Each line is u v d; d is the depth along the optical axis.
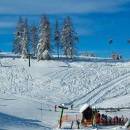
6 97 65.75
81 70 93.62
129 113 54.66
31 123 42.88
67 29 109.06
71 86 80.00
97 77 87.56
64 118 49.62
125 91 76.19
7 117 43.44
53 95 72.75
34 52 110.75
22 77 85.12
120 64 102.38
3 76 85.00
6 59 103.88
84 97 72.56
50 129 40.31
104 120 44.34
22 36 108.06
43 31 101.44
